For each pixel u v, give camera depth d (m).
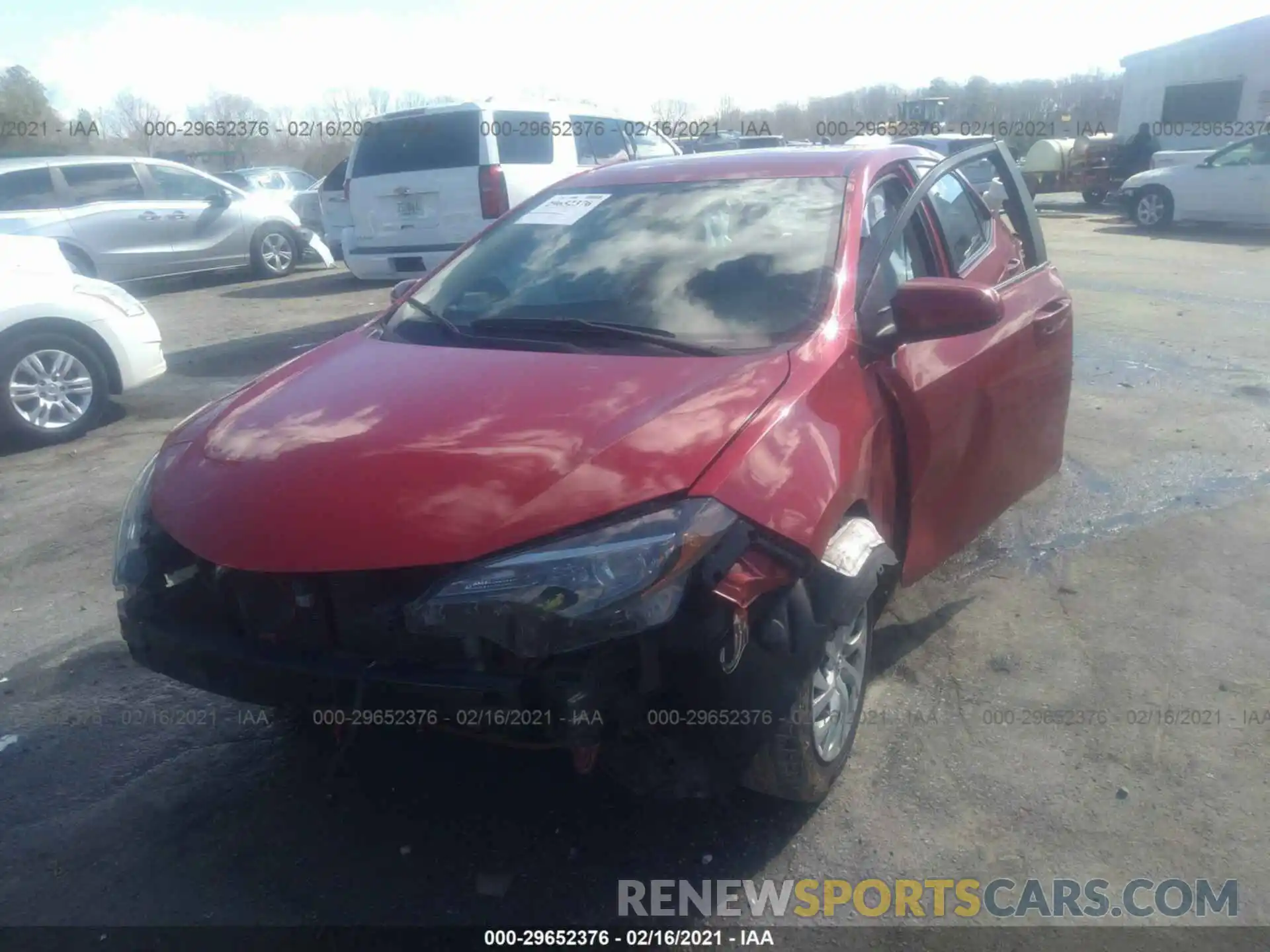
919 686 3.57
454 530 2.37
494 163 9.77
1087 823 2.89
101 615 4.31
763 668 2.54
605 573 2.30
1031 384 4.05
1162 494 5.14
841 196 3.60
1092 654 3.74
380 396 2.95
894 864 2.77
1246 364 7.43
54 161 12.40
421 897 2.71
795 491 2.58
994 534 4.74
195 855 2.88
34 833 2.99
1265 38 21.67
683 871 2.77
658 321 3.26
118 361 6.97
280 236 14.46
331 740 3.36
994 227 4.51
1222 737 3.24
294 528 2.47
